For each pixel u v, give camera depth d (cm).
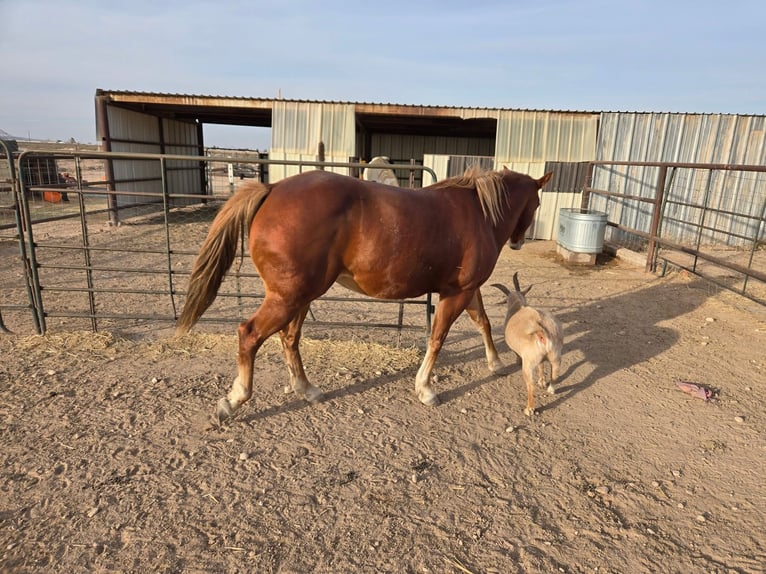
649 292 715
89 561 229
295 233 303
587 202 1034
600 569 235
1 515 254
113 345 472
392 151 1980
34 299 481
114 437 324
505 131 1176
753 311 629
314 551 240
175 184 1659
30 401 364
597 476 303
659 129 1131
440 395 398
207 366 434
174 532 248
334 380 416
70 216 598
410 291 348
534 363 362
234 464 302
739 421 367
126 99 1215
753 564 240
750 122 1108
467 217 353
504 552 243
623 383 429
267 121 1809
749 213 1142
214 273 323
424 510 270
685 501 283
